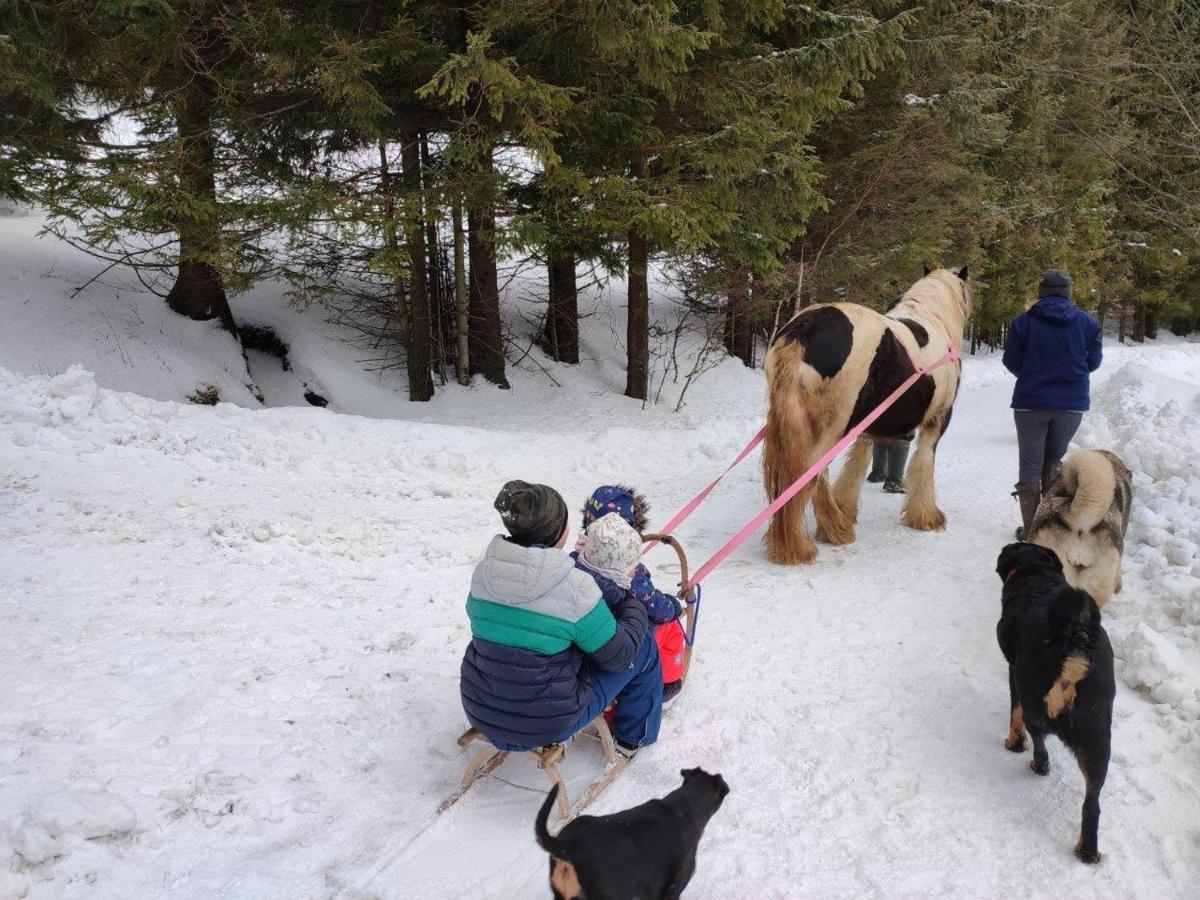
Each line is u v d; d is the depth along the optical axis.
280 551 6.30
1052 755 3.96
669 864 2.64
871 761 3.90
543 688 3.27
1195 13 11.65
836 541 6.92
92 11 9.91
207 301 14.27
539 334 18.39
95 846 3.03
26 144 10.92
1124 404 11.27
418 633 4.97
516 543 3.34
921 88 17.25
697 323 20.86
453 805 3.51
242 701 4.11
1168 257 31.59
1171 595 5.14
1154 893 3.12
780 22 13.40
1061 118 22.02
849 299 17.58
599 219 11.30
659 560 6.62
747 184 12.30
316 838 3.26
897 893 3.09
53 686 4.08
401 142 12.02
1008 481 9.07
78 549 6.00
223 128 11.15
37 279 14.05
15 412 8.57
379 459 9.48
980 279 23.83
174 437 8.95
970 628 5.29
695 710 4.30
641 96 11.85
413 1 10.73
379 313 15.96
